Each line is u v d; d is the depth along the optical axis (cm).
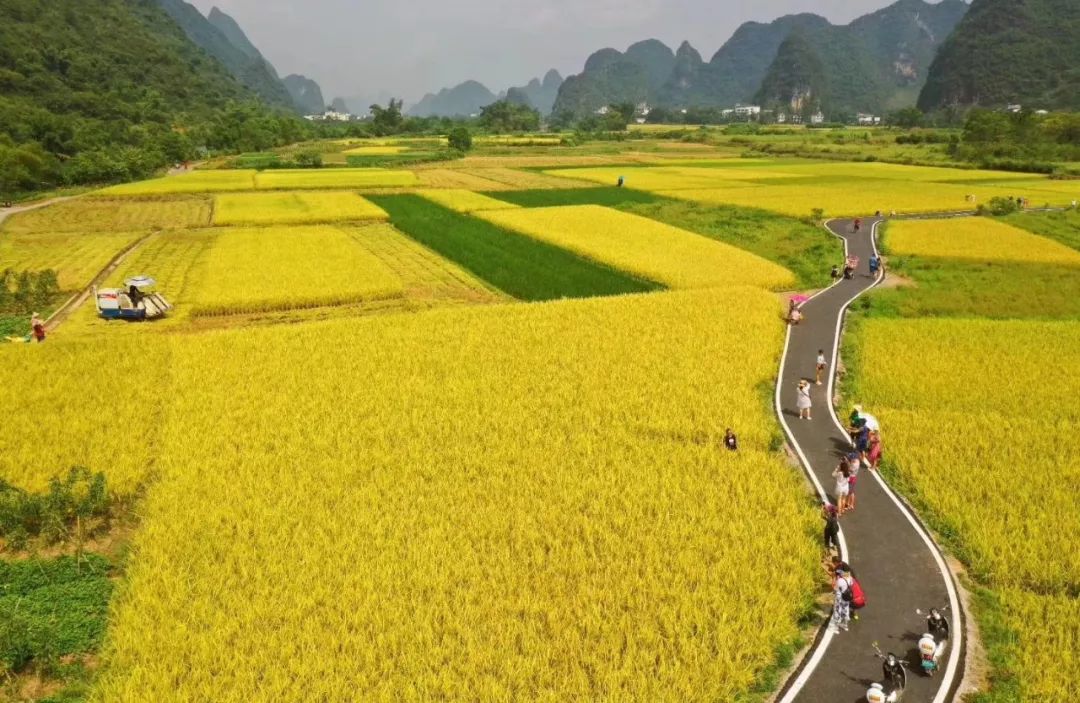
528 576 2181
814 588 2200
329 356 3994
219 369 3784
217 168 15638
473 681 1797
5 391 3484
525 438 3056
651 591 2102
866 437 2955
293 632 1934
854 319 4962
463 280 6050
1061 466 2822
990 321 4831
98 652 1981
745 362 3956
